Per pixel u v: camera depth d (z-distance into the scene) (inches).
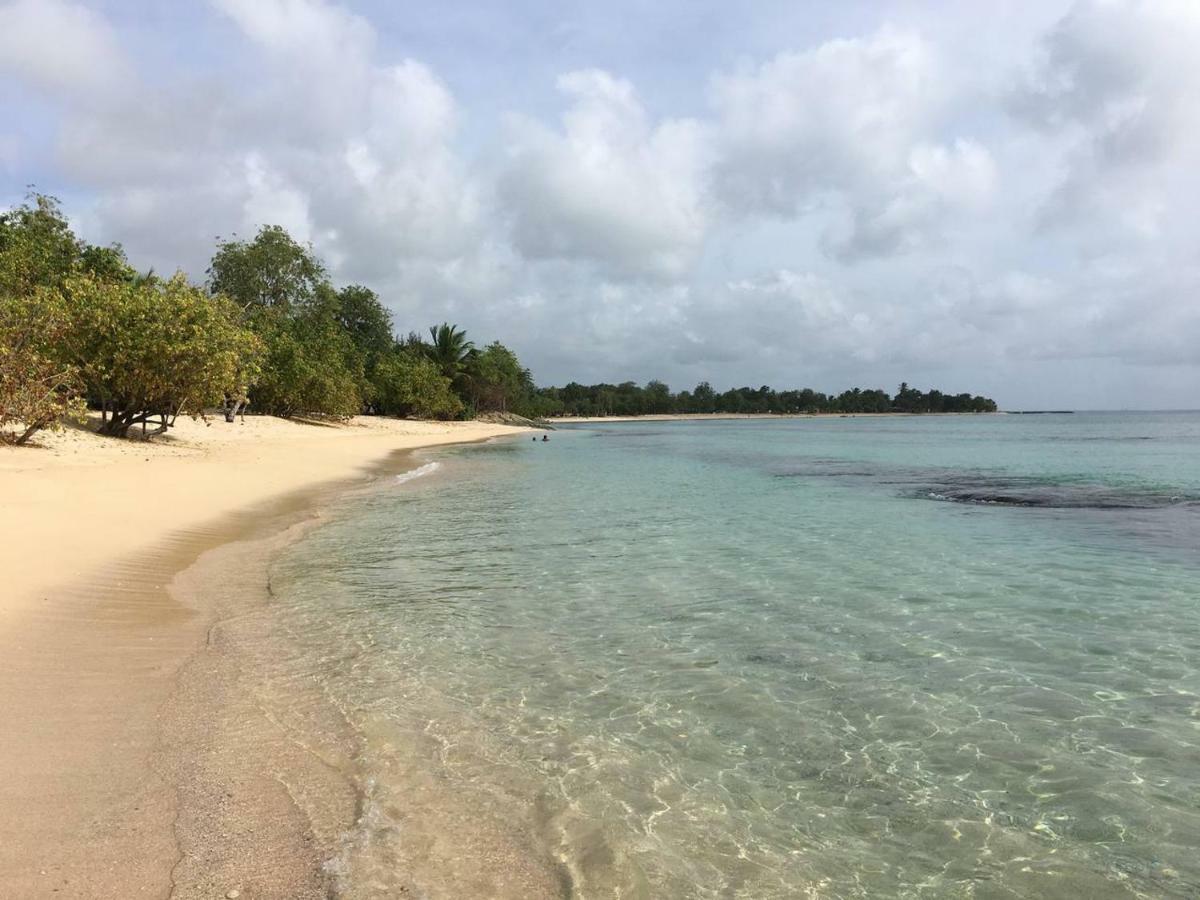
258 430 1471.5
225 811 157.0
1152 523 607.2
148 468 740.7
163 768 173.9
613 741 204.8
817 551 483.8
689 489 871.7
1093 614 336.8
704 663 269.4
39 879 127.6
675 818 166.1
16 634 258.7
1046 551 486.6
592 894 137.3
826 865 150.0
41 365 778.8
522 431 3093.0
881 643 293.6
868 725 217.8
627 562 444.5
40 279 1225.4
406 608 335.9
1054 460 1390.3
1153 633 308.2
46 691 213.6
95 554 386.3
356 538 513.3
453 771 183.8
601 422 5654.5
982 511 681.0
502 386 3718.0
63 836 141.9
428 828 156.8
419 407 2842.0
